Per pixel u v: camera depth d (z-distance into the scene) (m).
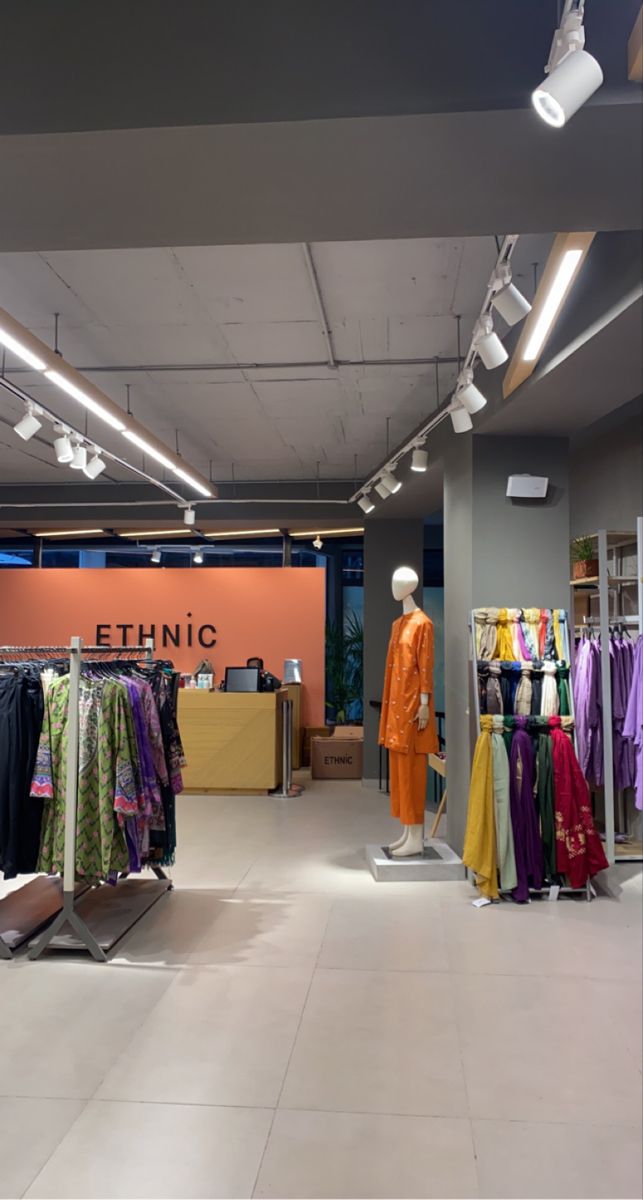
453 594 6.30
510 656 5.48
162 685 5.13
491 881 5.12
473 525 5.79
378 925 4.69
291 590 11.63
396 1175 2.41
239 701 9.39
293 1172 2.42
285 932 4.57
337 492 10.73
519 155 2.42
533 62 2.26
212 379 6.64
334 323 5.45
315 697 11.59
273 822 7.78
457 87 2.26
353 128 2.29
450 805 6.29
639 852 6.04
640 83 2.22
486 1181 2.38
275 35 2.31
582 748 6.14
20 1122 2.68
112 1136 2.60
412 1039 3.28
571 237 3.11
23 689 4.30
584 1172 2.43
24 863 4.29
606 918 4.82
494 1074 3.00
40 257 4.50
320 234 2.90
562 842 5.16
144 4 2.34
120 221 2.80
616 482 6.90
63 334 5.66
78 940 4.24
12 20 2.36
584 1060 3.11
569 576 5.84
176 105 2.30
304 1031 3.35
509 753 5.23
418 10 2.29
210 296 5.02
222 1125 2.66
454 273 4.67
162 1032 3.34
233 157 2.42
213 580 11.72
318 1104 2.79
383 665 10.27
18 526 11.57
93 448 7.32
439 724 11.13
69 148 2.37
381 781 9.95
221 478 10.69
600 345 4.05
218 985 3.83
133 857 4.36
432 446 7.11
